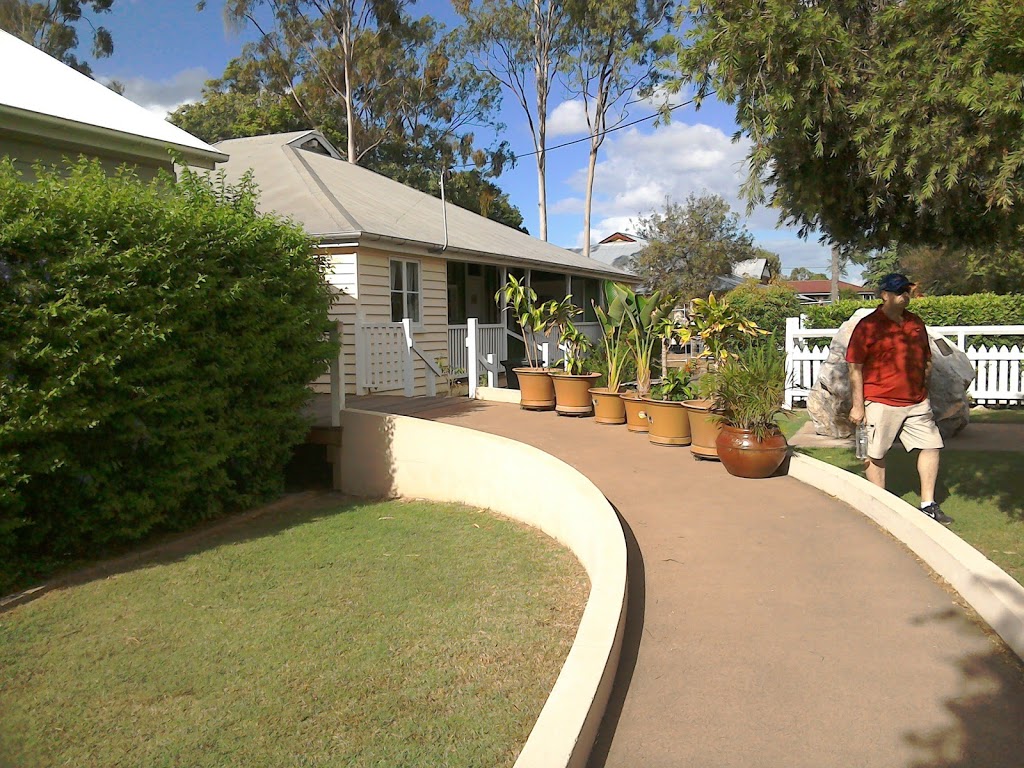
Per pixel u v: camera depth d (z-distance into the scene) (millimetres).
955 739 3160
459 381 15797
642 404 9406
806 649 3961
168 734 3537
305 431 8141
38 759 3379
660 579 4953
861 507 6086
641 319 10109
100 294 5602
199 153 10219
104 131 9055
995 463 7746
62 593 5422
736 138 6059
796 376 11891
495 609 4828
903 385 5973
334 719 3607
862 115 5391
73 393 5512
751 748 3154
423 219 17609
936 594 4551
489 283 21203
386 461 8344
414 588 5281
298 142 20719
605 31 31156
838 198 6207
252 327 7027
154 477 6352
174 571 5809
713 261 35719
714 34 5547
